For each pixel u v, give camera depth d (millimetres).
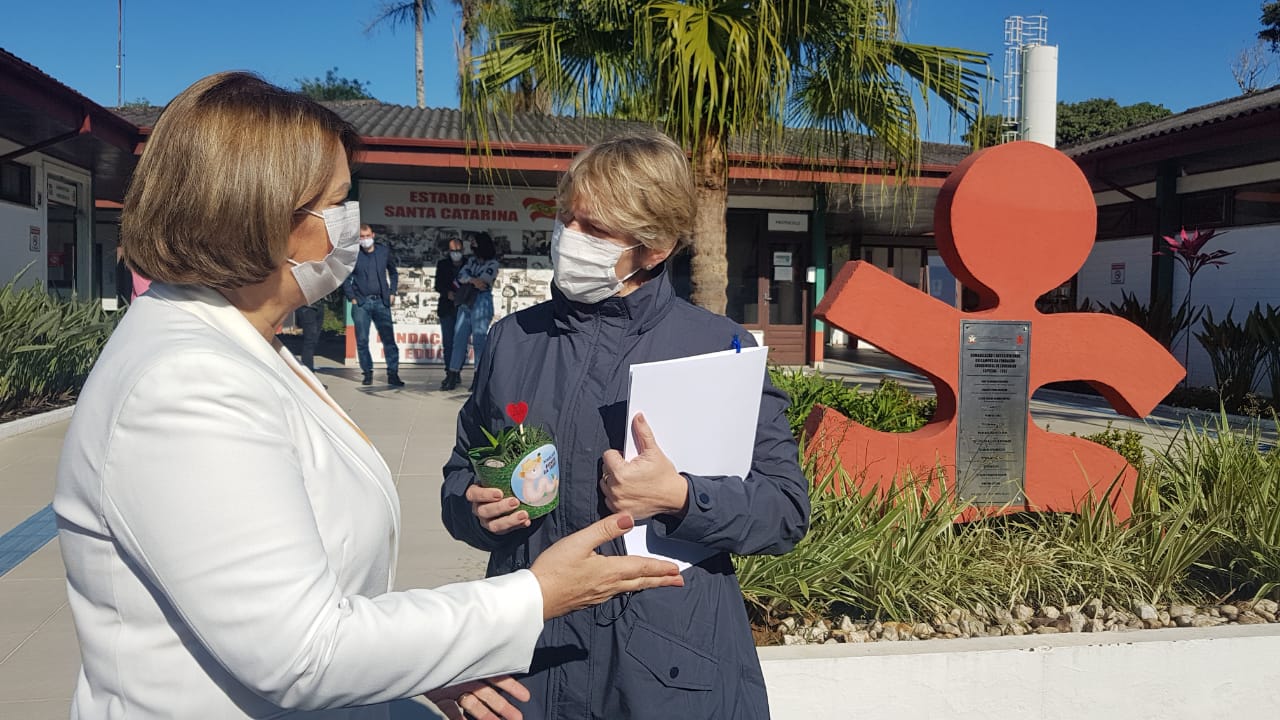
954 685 2912
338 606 1042
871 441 4195
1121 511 4363
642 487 1492
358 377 13062
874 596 3342
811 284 16266
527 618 1177
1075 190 4344
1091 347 4398
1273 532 3762
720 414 1636
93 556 1067
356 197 14750
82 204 14352
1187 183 13711
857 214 17391
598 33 6992
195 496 979
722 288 7211
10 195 11961
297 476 1078
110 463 1010
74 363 9359
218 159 1130
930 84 7199
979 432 4293
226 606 974
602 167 1653
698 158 6949
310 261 1271
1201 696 3074
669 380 1536
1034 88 17328
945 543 3676
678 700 1604
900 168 7781
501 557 1795
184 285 1203
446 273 11547
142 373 1025
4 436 7457
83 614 1095
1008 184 4285
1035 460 4355
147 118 16016
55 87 9508
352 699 1046
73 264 14125
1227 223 13133
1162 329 12477
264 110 1175
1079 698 2992
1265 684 3107
